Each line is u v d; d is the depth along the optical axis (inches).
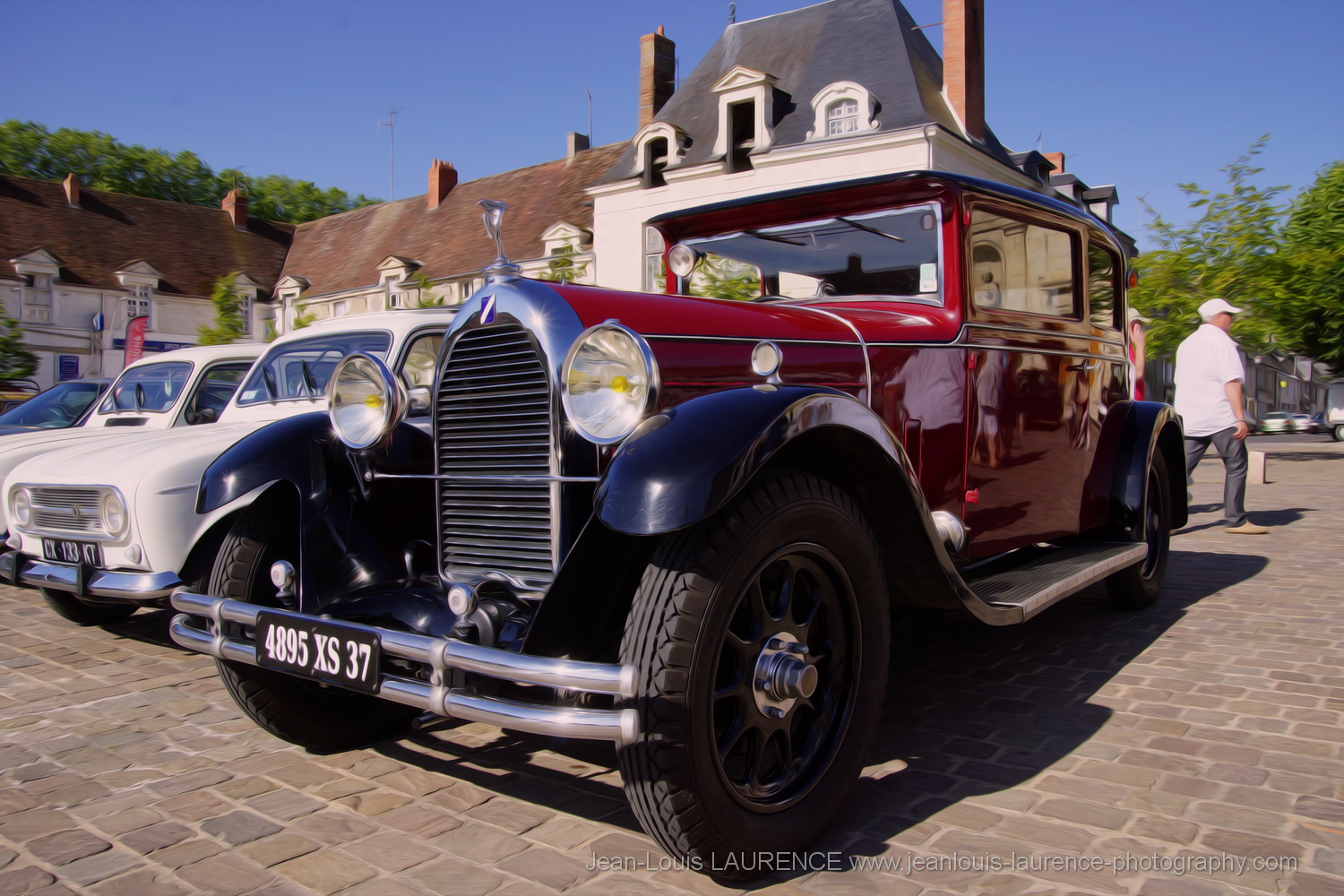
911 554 98.5
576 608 82.7
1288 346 591.8
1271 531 277.7
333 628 85.8
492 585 92.0
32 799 100.3
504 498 93.7
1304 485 430.3
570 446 87.8
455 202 1125.1
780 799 82.3
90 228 1222.3
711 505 72.7
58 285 1143.0
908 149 667.4
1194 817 90.6
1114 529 159.5
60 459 171.0
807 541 83.1
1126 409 168.2
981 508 126.0
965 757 107.4
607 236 823.7
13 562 169.2
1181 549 247.6
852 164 690.2
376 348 184.2
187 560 147.9
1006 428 130.4
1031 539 138.6
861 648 89.4
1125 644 155.6
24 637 179.2
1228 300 526.6
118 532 153.6
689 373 93.8
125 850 87.8
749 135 761.0
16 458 195.6
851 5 778.8
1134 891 77.1
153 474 152.1
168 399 229.6
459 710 75.6
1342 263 555.5
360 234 1234.0
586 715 71.0
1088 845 85.3
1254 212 526.6
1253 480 441.7
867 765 105.6
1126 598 173.9
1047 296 142.5
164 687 144.6
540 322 89.4
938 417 120.0
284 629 90.8
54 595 183.6
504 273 95.2
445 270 1014.4
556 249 895.7
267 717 106.9
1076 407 150.0
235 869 83.7
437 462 99.1
